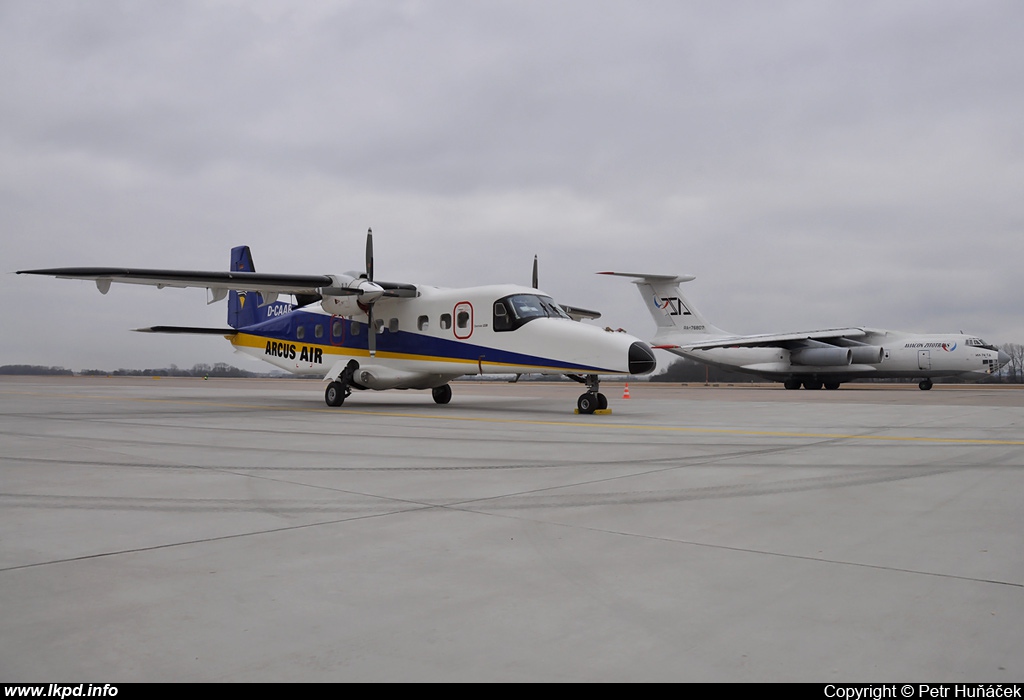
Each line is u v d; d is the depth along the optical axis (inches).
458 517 188.5
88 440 382.9
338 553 152.7
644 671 95.2
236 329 840.3
